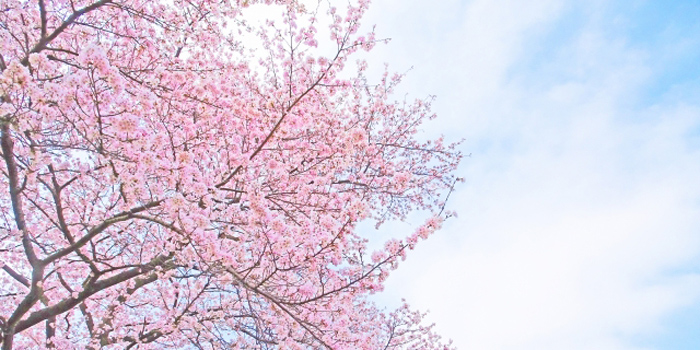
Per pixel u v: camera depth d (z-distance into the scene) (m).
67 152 5.64
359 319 8.95
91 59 4.16
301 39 6.46
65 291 7.32
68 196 7.42
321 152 7.17
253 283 5.26
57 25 6.41
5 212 7.43
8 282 8.27
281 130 6.16
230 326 7.08
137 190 4.71
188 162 5.05
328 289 5.55
